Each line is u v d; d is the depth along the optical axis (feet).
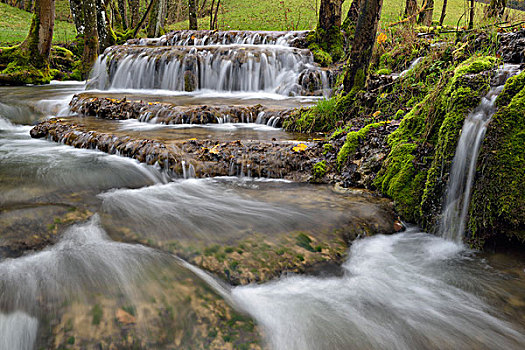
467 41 17.37
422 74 17.38
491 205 9.35
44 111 26.73
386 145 13.52
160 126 19.95
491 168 9.37
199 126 20.07
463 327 7.10
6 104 27.22
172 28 91.35
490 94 10.24
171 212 10.82
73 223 9.79
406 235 10.68
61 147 17.84
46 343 5.84
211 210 11.03
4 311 6.49
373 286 8.32
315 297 7.75
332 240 9.60
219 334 6.23
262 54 32.40
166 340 6.02
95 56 46.24
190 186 13.24
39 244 8.68
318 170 14.01
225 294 7.29
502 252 9.47
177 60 32.50
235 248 8.86
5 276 7.38
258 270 8.17
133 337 5.98
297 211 11.08
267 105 23.41
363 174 13.33
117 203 11.38
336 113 18.63
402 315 7.43
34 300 6.68
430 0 33.58
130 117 22.12
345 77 19.13
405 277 8.73
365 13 17.16
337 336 6.74
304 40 40.27
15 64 43.14
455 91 10.98
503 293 8.03
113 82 35.88
